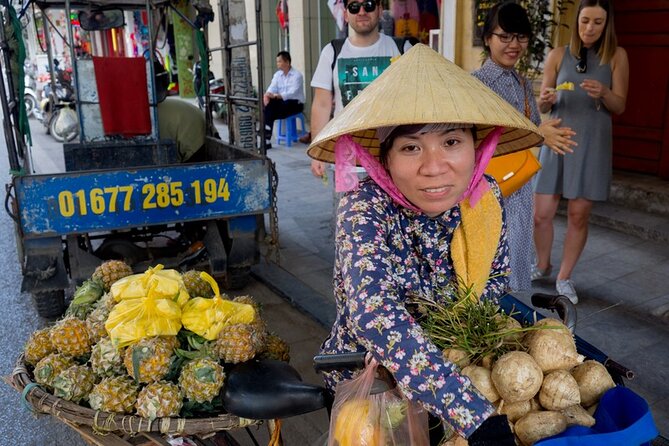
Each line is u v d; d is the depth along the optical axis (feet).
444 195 4.59
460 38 22.00
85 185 12.04
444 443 4.46
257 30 14.53
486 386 4.39
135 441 6.16
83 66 15.89
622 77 12.45
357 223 4.60
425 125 4.39
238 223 14.03
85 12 18.35
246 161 13.32
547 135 10.16
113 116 16.34
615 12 19.24
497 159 9.89
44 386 6.05
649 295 13.38
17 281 15.94
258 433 9.45
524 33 9.91
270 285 15.10
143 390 5.73
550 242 14.06
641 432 3.84
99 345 6.13
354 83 12.53
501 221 5.38
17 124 13.88
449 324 4.77
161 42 19.74
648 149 19.47
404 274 4.93
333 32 37.45
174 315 6.24
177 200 12.84
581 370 4.49
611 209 18.56
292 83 32.68
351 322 4.35
